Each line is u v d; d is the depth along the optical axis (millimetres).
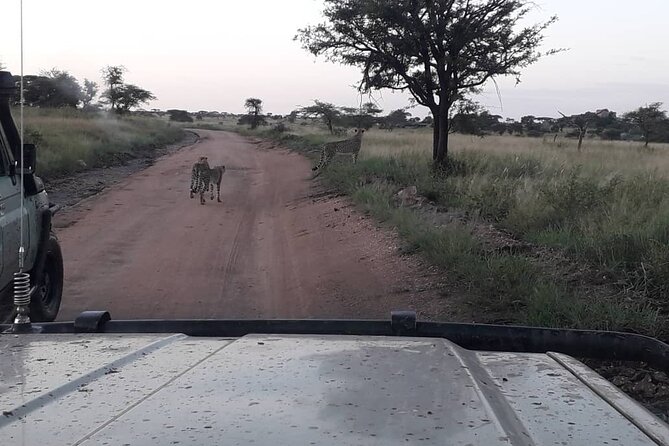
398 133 41469
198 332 2691
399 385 1754
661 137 45531
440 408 1584
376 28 16391
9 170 5008
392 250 8992
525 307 6191
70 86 57250
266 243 10836
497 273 6766
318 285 7973
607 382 1910
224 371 1894
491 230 9297
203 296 7684
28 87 54531
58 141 23688
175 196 16609
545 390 1805
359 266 8594
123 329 2686
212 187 16016
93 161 22906
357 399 1648
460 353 2096
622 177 12633
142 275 8633
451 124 19000
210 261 9508
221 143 43406
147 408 1601
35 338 2400
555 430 1528
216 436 1423
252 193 17453
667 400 4344
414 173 15727
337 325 2633
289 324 2660
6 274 4789
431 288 7203
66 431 1487
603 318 5551
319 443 1386
